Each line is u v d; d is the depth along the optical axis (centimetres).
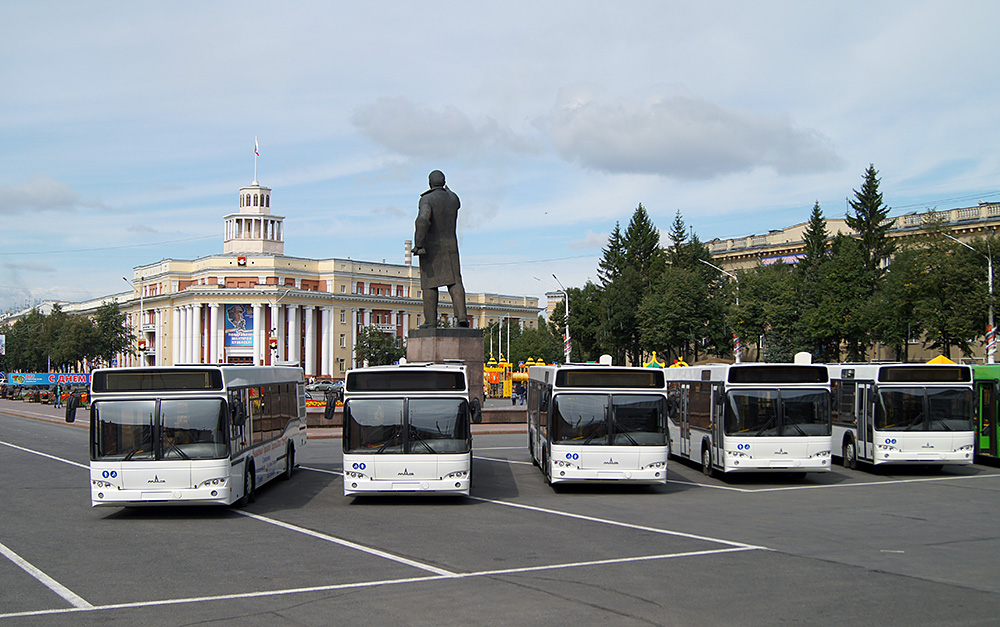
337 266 11556
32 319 12788
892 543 1311
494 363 8162
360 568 1128
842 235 6638
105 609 923
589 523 1515
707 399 2261
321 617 883
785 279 6431
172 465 1551
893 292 4838
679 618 876
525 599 954
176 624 862
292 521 1555
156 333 11969
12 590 1014
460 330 3066
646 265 8356
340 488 2062
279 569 1125
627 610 906
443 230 3131
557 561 1170
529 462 2684
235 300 10862
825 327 5966
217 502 1562
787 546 1283
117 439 1556
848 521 1535
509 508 1719
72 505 1784
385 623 860
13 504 1802
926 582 1041
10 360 11856
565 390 1917
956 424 2238
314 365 11300
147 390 1577
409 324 12331
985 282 4603
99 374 1570
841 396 2519
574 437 1895
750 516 1599
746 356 7669
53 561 1191
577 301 8294
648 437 1891
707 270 8150
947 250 4766
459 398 1750
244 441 1723
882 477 2277
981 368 2509
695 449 2400
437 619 872
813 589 1002
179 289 11712
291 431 2278
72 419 1561
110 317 9875
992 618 877
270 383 2027
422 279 3142
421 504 1778
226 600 959
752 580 1049
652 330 6588
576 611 902
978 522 1525
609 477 1880
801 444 2039
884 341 5494
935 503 1780
